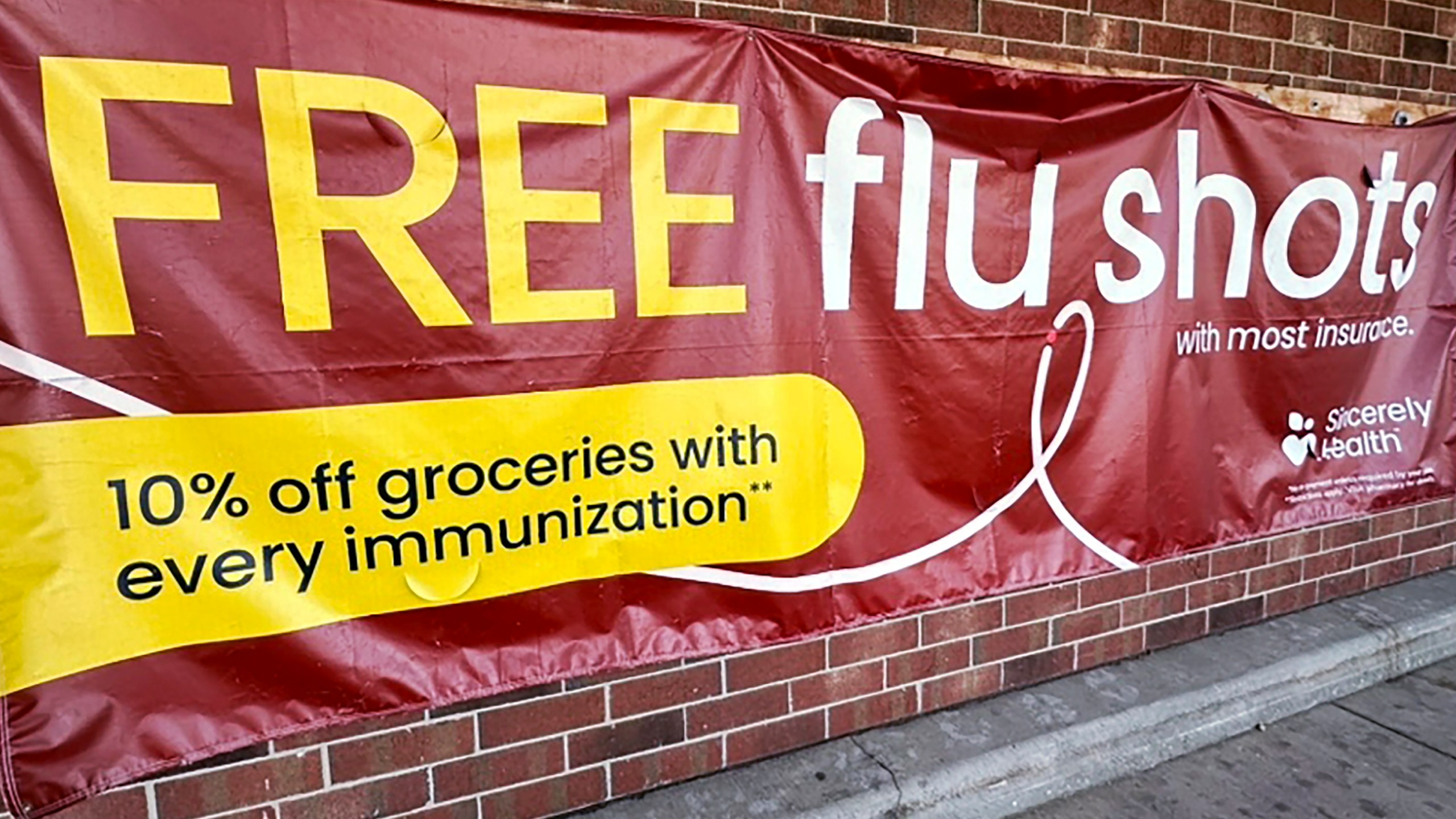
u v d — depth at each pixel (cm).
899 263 253
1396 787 276
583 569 226
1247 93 314
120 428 183
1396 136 332
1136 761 286
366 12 195
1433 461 360
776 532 245
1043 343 276
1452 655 360
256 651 198
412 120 200
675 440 231
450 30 202
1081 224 277
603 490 225
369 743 221
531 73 209
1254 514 322
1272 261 313
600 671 229
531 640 222
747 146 232
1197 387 305
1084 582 310
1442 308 354
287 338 194
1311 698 323
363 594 206
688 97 224
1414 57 354
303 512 199
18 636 180
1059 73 271
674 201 225
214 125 185
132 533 186
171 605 190
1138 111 282
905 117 250
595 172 217
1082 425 286
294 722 203
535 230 212
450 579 213
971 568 273
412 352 204
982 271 264
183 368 187
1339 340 331
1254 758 293
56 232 176
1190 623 334
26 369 176
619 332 222
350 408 200
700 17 238
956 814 259
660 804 247
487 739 233
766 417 240
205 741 195
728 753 261
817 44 238
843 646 273
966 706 293
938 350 261
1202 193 296
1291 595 358
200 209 185
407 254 202
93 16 175
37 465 179
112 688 188
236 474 193
